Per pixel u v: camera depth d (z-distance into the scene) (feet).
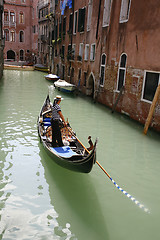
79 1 57.67
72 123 30.86
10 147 22.06
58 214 13.29
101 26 44.09
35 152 21.25
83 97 52.19
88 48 53.52
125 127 30.12
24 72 103.55
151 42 28.81
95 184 16.62
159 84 26.22
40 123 24.75
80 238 11.60
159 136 26.91
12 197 14.65
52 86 67.10
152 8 28.35
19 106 39.19
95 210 13.80
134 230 12.37
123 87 36.01
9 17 124.06
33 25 127.13
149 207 14.38
